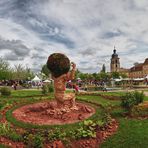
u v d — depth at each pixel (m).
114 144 9.97
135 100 15.10
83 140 10.29
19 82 60.56
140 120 13.24
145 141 10.05
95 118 13.79
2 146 9.67
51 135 10.23
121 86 47.41
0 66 76.81
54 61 15.39
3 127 11.48
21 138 10.24
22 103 20.50
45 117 14.38
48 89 29.64
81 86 48.62
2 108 17.42
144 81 59.38
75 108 15.96
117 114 14.70
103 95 25.45
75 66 15.93
